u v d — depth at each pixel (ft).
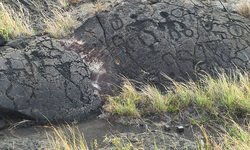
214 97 13.21
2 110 11.59
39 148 10.07
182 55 15.24
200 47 15.61
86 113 12.65
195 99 13.20
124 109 12.53
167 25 16.07
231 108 12.56
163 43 15.42
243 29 17.02
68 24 18.03
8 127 11.57
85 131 11.61
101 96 13.79
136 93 13.62
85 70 13.80
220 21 16.99
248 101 12.56
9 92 11.76
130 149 10.19
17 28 16.21
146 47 15.30
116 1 18.78
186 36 15.79
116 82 14.49
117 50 15.28
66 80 13.00
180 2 17.37
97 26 15.92
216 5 20.52
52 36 16.85
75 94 12.82
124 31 15.72
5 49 13.76
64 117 12.24
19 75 12.33
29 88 12.17
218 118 12.26
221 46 15.87
